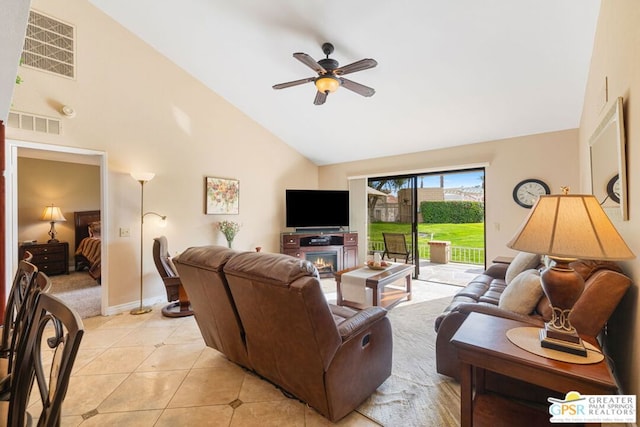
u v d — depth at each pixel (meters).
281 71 3.76
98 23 3.36
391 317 3.35
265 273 1.50
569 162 3.77
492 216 4.34
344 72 2.68
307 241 5.46
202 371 2.24
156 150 3.88
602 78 2.10
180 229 4.15
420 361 2.38
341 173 6.13
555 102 3.34
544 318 1.81
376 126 4.56
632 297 1.47
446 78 3.26
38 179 5.55
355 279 3.38
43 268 5.23
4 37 1.32
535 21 2.41
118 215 3.55
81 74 3.23
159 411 1.79
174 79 4.06
